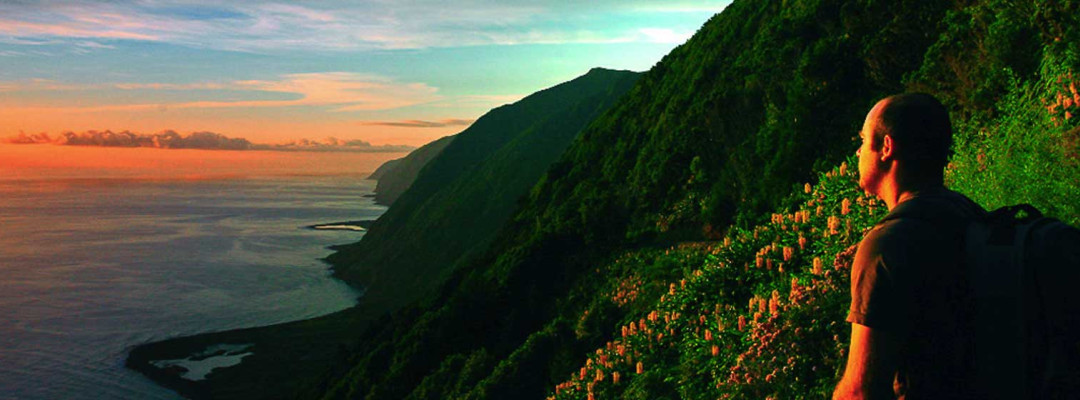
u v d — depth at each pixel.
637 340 14.91
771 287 9.34
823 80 21.81
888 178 1.86
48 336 119.31
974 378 1.54
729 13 50.28
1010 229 1.60
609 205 40.41
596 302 28.94
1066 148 5.50
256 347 105.50
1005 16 12.01
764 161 26.06
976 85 12.59
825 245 8.23
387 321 59.56
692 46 53.97
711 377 9.39
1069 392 1.42
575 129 177.38
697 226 32.78
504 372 26.95
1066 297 1.48
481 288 41.88
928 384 1.58
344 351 60.47
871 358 1.61
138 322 130.00
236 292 161.88
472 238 159.38
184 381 89.75
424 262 159.88
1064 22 10.38
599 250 37.97
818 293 6.96
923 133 1.77
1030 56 11.12
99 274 193.38
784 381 6.69
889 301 1.59
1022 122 6.76
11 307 146.50
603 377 15.11
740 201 28.28
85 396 85.19
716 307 10.68
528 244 41.81
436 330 40.62
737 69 35.75
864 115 19.84
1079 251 1.53
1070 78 6.62
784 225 10.55
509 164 174.12
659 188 37.06
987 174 6.40
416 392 36.00
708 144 35.03
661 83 54.59
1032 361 1.48
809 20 27.64
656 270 27.48
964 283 1.58
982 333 1.53
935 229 1.64
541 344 27.70
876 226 1.75
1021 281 1.50
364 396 44.50
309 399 58.50
